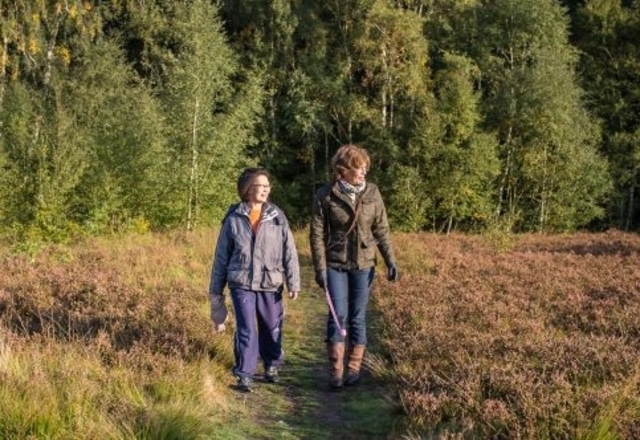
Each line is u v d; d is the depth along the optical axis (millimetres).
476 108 34438
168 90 28656
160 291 9883
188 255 14977
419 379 6000
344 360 7355
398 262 15094
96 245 17234
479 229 33688
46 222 19312
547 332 7836
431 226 35156
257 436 5219
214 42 27766
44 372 5434
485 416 5062
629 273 12844
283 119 36594
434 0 37875
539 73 33281
